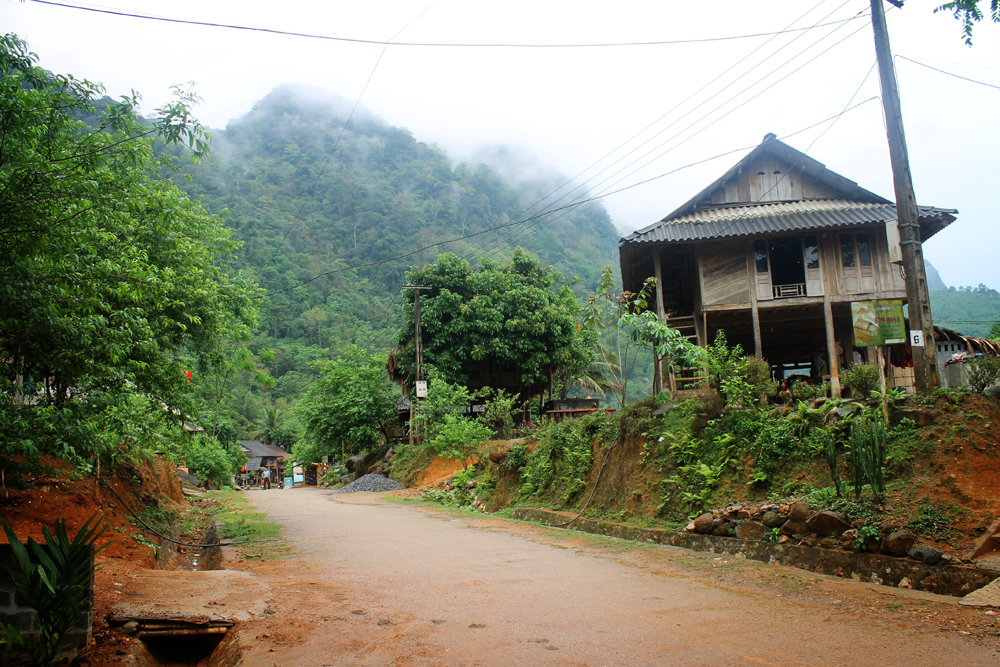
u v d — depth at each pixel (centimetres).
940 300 6762
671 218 2081
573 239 12506
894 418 876
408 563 901
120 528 984
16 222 604
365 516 1577
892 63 993
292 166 10788
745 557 863
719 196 2153
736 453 1040
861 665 469
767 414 1054
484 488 1905
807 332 2481
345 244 10069
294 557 950
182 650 565
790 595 675
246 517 1556
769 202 2127
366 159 13288
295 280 7856
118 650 496
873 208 1922
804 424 962
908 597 627
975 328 5853
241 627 558
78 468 792
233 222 7538
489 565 883
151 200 972
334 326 8462
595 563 891
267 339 8288
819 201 2091
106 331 687
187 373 1132
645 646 521
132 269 744
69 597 465
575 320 3531
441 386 2898
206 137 803
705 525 959
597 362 3612
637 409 1338
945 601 604
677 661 486
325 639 535
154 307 1000
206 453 3484
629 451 1294
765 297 1958
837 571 741
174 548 1201
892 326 923
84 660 475
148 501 1380
